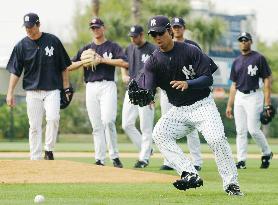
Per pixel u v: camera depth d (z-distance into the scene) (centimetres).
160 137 2403
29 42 3438
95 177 2878
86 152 5656
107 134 3675
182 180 2352
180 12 9831
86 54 3628
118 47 3688
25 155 5116
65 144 7375
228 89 11025
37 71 3447
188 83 2269
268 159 3916
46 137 3494
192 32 9812
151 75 2358
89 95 3678
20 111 8356
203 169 3753
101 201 2186
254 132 3847
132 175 2942
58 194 2394
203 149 6431
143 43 3694
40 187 2600
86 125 8875
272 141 8581
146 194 2405
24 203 2117
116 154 3700
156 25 2288
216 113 2373
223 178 2389
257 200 2252
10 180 2770
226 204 2144
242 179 3197
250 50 3850
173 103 2398
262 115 3953
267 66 3847
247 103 3841
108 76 3653
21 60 3456
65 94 3538
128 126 3878
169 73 2347
